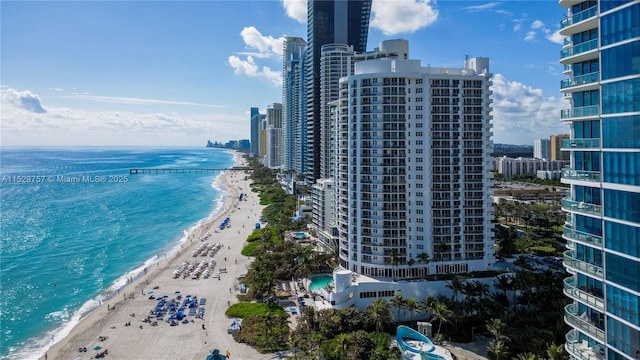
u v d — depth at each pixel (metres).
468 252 138.62
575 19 59.31
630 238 49.88
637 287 49.00
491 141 139.62
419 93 137.00
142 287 149.75
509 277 125.69
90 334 113.75
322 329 107.25
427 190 136.12
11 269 177.12
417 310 119.12
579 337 61.62
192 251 198.38
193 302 132.88
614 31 51.47
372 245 139.25
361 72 144.50
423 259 133.88
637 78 48.66
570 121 62.03
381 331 110.31
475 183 138.12
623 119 50.66
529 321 107.06
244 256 189.12
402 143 138.12
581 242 59.12
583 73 61.69
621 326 51.41
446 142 136.62
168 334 113.06
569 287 62.19
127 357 101.88
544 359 83.12
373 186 139.00
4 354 108.44
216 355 92.06
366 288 125.12
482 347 104.31
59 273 173.25
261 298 136.75
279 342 106.69
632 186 49.50
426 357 94.44
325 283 151.38
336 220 186.88
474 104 138.12
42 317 131.62
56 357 102.44
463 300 120.75
